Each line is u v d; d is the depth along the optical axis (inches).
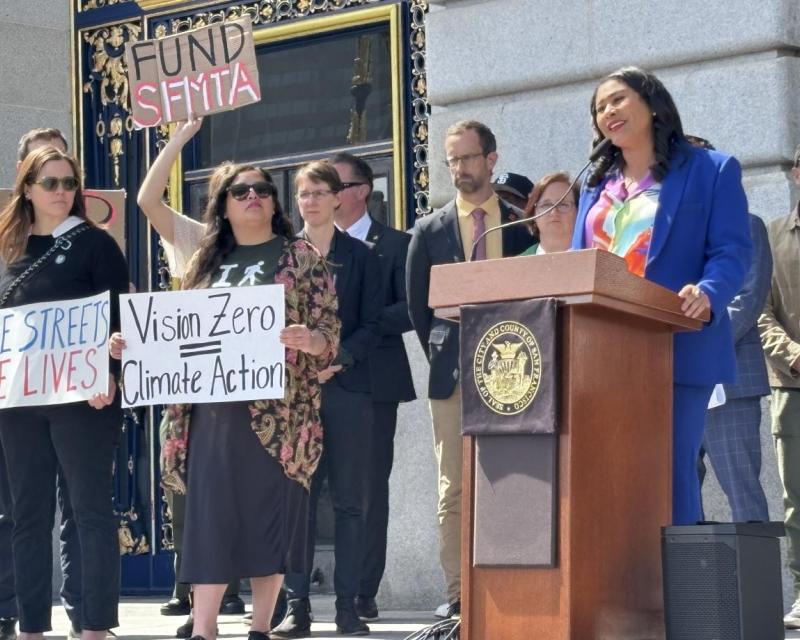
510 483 175.3
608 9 316.2
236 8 400.2
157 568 405.4
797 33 297.7
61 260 255.4
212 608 226.4
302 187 297.4
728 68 301.3
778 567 186.7
